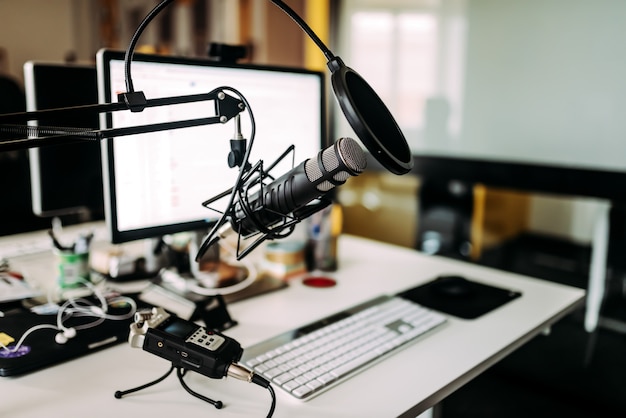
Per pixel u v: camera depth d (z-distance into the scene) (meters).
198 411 0.68
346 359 0.80
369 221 3.22
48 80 1.12
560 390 1.92
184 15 3.91
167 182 0.98
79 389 0.72
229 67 1.02
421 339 0.90
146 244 1.19
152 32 4.14
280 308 1.02
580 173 2.26
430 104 2.70
